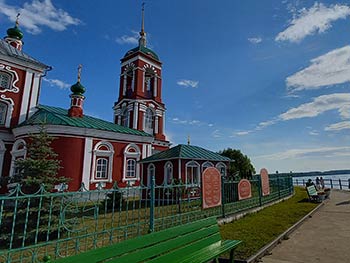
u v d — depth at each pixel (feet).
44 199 22.48
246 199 36.32
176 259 12.21
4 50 62.64
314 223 30.40
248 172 89.40
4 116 60.85
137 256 10.66
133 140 72.18
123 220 31.01
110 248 9.96
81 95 66.80
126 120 92.07
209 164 56.75
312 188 52.54
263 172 43.75
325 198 54.24
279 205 43.88
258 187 40.86
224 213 29.84
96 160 62.18
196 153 55.83
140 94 91.45
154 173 55.83
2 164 58.23
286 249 20.24
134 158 71.77
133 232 23.49
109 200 40.32
